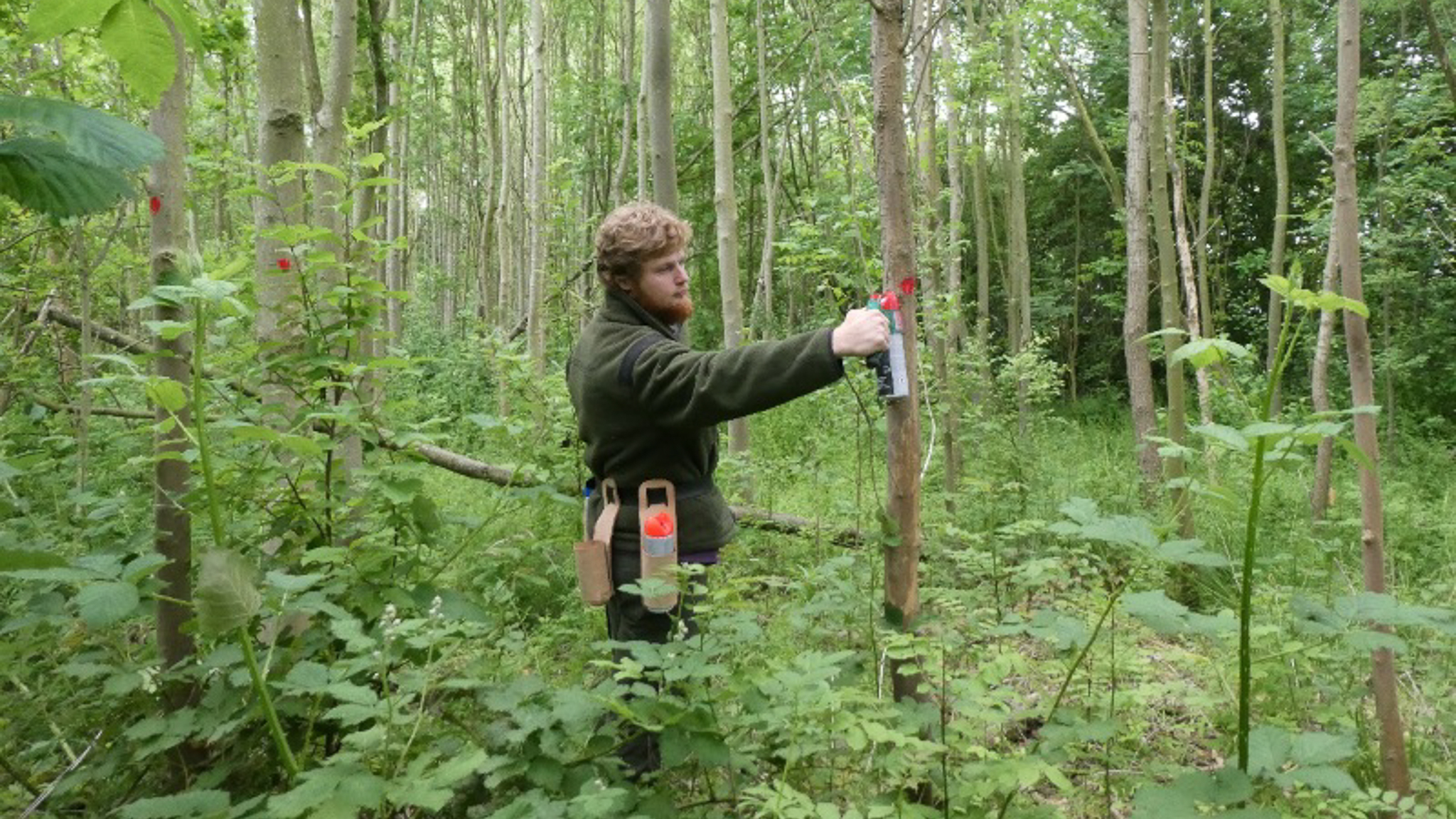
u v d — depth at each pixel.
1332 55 12.33
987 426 6.31
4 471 2.18
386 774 1.74
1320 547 4.33
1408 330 11.41
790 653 2.86
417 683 1.96
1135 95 5.78
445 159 23.19
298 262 2.66
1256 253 13.02
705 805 2.11
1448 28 9.05
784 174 18.09
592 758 2.03
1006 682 2.95
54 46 4.82
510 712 1.95
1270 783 1.83
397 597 2.36
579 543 2.50
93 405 4.99
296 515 2.56
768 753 2.18
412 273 22.94
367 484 2.66
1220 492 1.67
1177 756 2.65
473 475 4.84
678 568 2.17
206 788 2.10
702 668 1.89
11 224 4.17
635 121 16.39
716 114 6.63
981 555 3.02
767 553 4.50
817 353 2.04
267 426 2.83
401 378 9.79
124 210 4.41
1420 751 2.61
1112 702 2.12
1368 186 10.55
